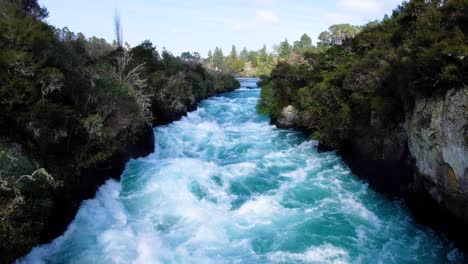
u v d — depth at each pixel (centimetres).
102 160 1388
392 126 1458
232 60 12475
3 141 926
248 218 1265
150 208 1329
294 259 1006
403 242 1112
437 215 1142
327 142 2052
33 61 1041
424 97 1141
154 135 2309
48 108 1038
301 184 1599
